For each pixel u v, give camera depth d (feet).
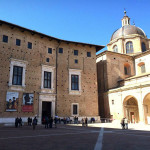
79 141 41.88
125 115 118.73
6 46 99.76
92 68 131.34
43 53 114.83
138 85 109.40
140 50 165.78
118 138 47.39
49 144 37.76
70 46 127.13
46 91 110.42
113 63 149.38
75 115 116.98
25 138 46.47
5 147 34.12
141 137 49.60
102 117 138.62
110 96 132.77
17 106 97.25
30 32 110.32
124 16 198.70
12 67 99.30
